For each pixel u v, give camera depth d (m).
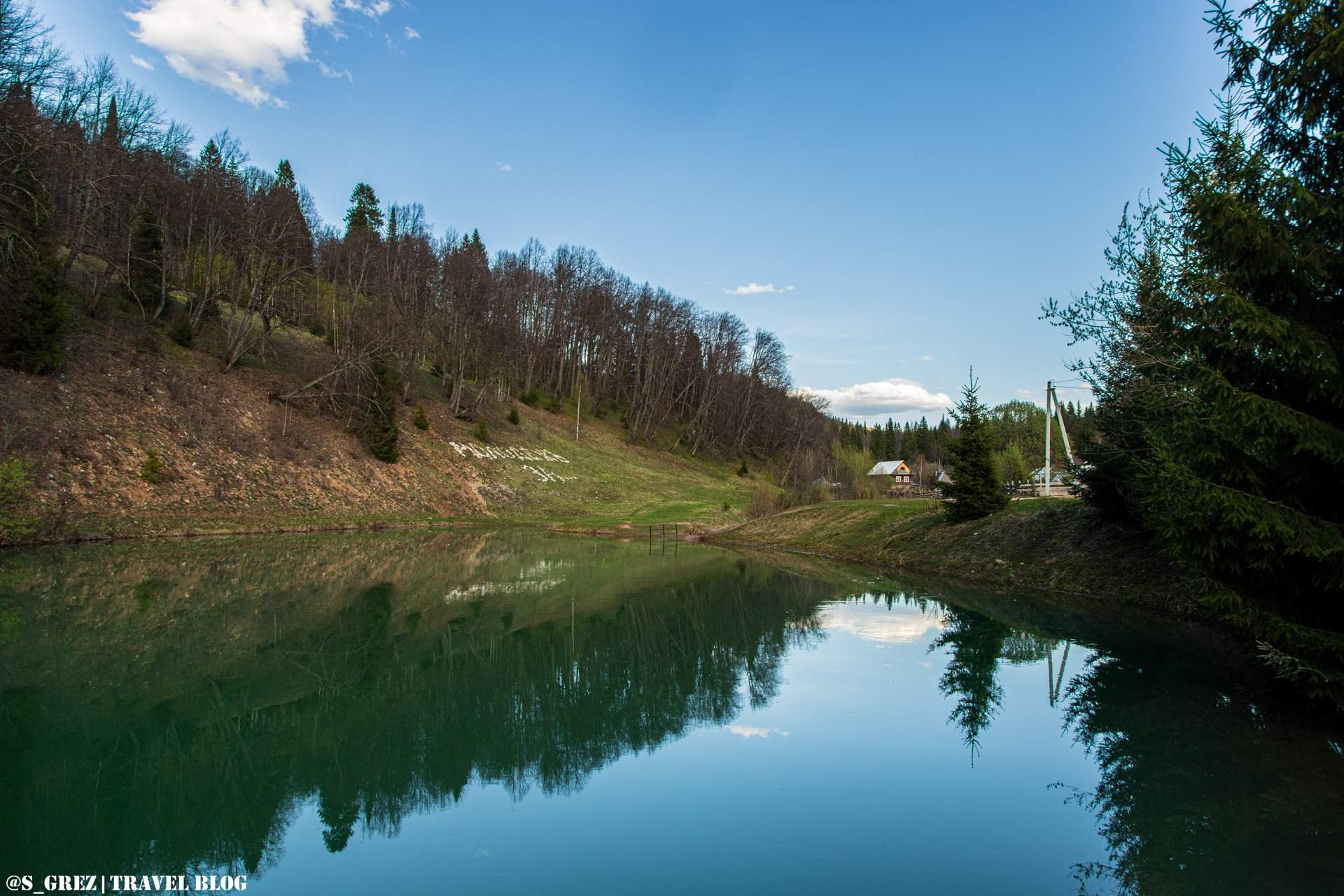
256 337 38.12
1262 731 8.09
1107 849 5.71
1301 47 6.96
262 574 18.88
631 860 5.62
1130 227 13.08
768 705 9.72
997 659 11.90
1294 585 7.78
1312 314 7.41
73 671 10.11
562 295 73.62
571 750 8.11
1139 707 9.06
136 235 35.91
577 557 26.83
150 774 7.14
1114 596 15.66
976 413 23.39
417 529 33.62
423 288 50.62
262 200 37.53
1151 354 10.91
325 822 6.30
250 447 31.45
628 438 66.44
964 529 23.14
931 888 5.16
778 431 83.75
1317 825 5.98
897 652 12.55
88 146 29.98
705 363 80.12
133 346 31.47
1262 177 7.28
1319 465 7.44
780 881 5.27
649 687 10.53
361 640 12.70
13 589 15.30
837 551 28.00
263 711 8.99
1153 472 10.48
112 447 25.86
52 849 5.70
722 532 37.44
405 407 46.47
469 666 11.40
